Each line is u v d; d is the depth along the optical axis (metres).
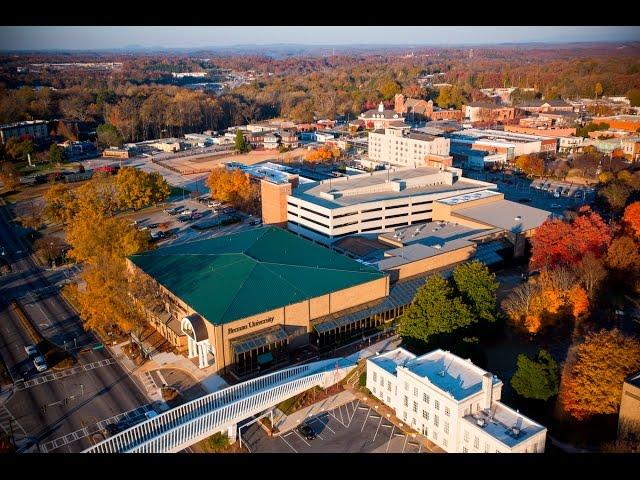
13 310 151.75
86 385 116.50
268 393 103.19
